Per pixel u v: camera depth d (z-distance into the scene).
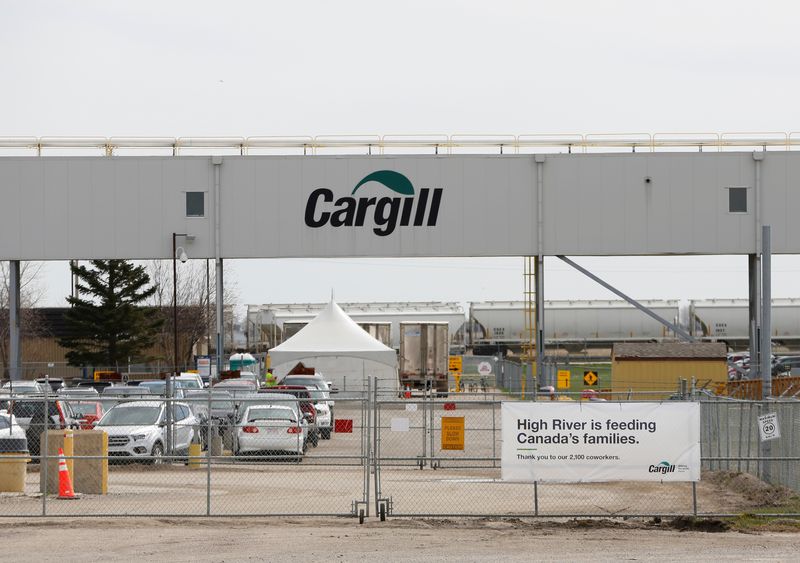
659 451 26.48
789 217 67.75
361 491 33.34
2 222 66.81
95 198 67.12
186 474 37.25
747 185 67.75
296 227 67.62
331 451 44.62
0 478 32.84
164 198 67.31
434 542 24.06
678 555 22.41
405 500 31.83
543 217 67.75
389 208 67.81
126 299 111.75
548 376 75.56
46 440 28.31
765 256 36.19
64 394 50.78
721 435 39.62
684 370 69.69
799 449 31.14
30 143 67.38
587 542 24.17
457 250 67.94
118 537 24.62
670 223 67.81
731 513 28.08
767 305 36.03
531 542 24.14
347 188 67.75
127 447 39.12
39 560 21.75
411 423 56.59
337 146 68.31
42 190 66.94
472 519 27.72
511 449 26.58
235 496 32.19
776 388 49.38
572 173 67.88
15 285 67.31
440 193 67.88
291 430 38.69
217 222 67.19
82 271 108.88
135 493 32.69
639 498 32.28
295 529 25.95
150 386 56.62
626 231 67.75
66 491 31.31
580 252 67.88
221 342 66.81
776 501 30.61
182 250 63.09
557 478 26.50
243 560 21.72
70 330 111.56
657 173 67.75
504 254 67.94
